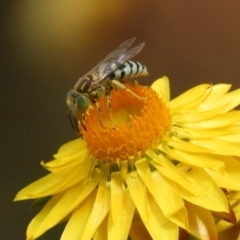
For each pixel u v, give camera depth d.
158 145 0.23
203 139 0.23
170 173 0.22
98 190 0.23
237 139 0.23
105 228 0.23
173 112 0.24
